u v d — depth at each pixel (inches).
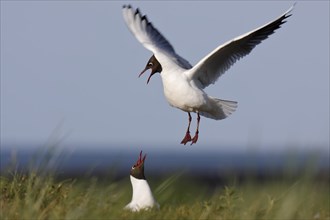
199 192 711.1
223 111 637.9
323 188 589.0
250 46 632.4
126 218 487.2
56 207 487.5
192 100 617.6
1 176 565.9
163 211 524.1
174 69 628.7
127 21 682.8
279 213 465.1
